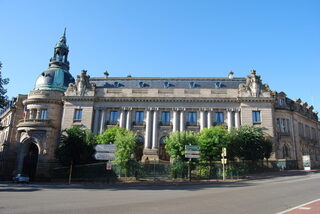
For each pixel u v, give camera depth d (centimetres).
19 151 4753
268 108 4666
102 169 3666
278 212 1184
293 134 4997
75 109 4938
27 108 5178
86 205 1398
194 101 4853
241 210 1235
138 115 4938
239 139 3772
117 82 5241
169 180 3369
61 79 5494
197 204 1410
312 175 3288
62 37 6069
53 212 1190
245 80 5106
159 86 5112
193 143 3631
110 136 4062
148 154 4628
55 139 4922
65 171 3941
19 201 1562
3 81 3675
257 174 3659
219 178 3488
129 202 1508
